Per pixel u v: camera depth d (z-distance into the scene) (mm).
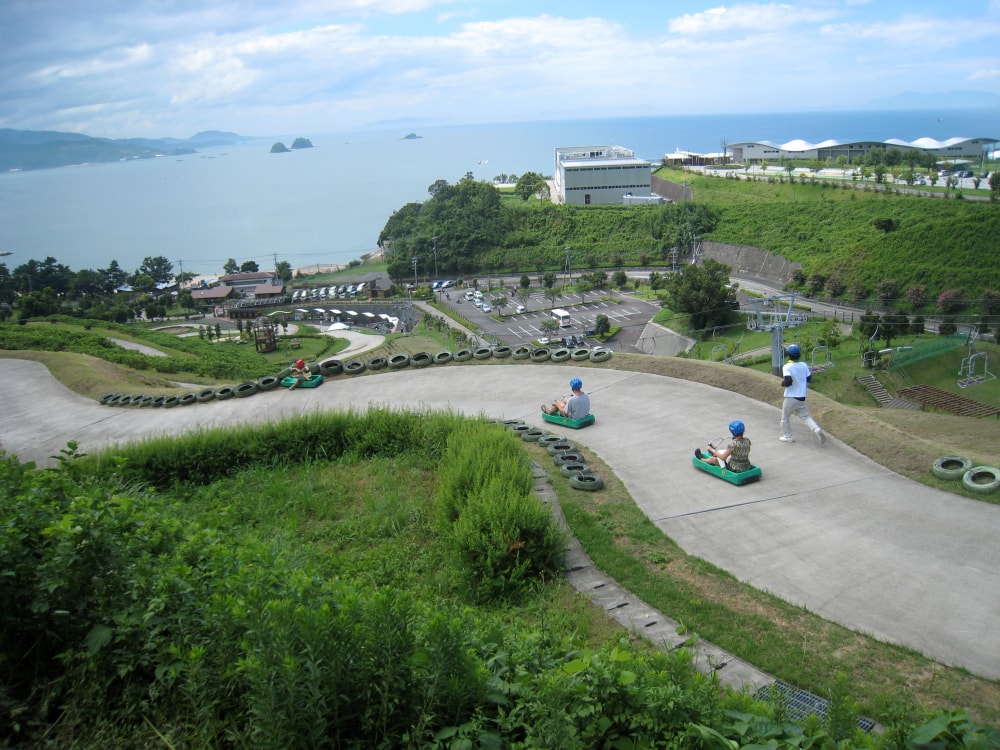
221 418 15906
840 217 78812
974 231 58938
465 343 60094
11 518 5152
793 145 134625
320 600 4512
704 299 55594
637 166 113000
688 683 4184
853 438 11016
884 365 37938
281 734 3594
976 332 41281
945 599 7047
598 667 4016
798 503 9352
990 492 8992
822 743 3514
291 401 16812
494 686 4059
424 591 7438
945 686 5797
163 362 33000
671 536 8734
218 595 4352
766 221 85000
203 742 4016
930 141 125188
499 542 7637
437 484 10398
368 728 3861
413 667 3961
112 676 4570
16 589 4844
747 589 7469
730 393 13898
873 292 60250
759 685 5840
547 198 121938
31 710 4453
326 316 87312
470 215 105875
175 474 11539
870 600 7145
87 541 4992
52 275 108000
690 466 10781
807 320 49406
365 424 12336
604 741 3846
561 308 73750
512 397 15242
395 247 113625
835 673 6004
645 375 15664
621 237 97312
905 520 8688
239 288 110188
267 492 10602
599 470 10867
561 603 7301
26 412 17984
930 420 14234
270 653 3762
